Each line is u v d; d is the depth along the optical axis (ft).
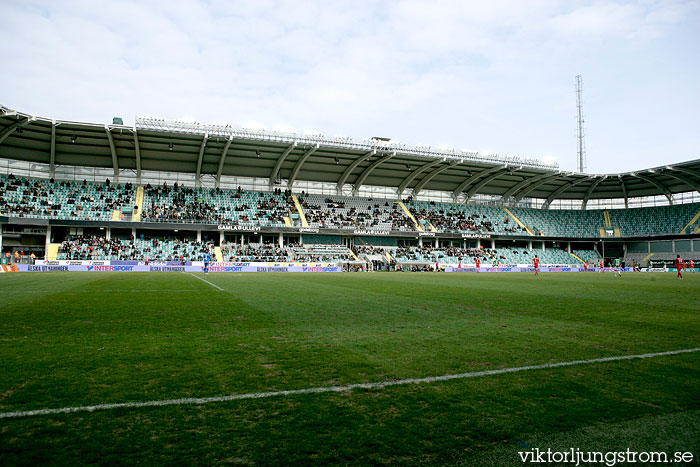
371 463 12.32
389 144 178.50
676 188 230.48
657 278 127.24
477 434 14.29
